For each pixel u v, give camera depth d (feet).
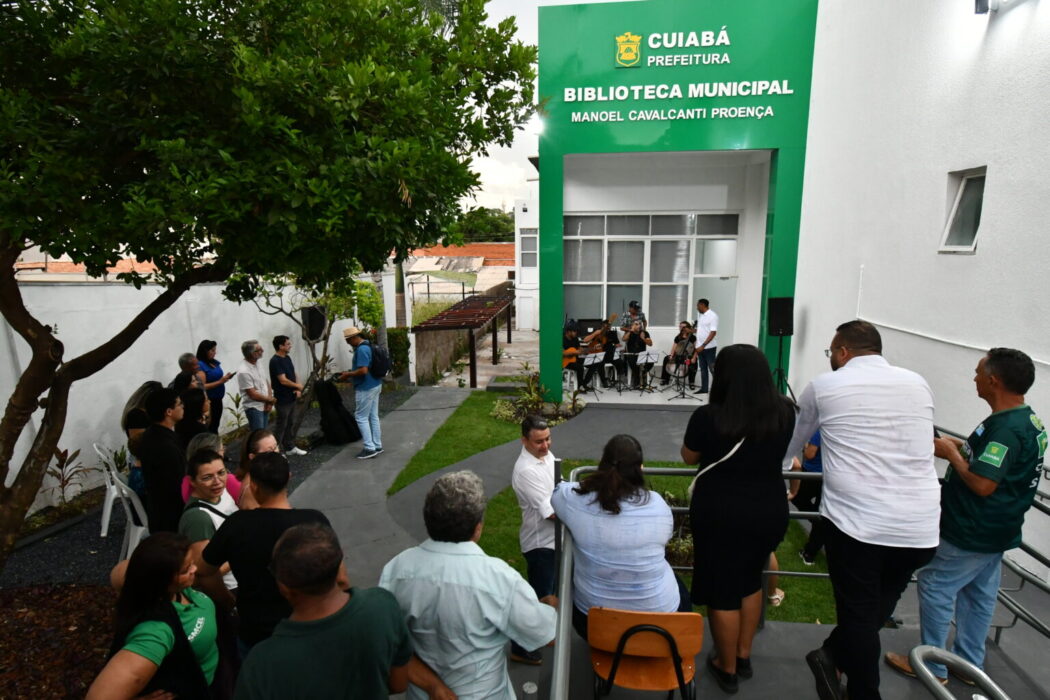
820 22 29.12
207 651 8.46
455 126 12.44
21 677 11.65
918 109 20.36
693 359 35.60
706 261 38.75
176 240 9.41
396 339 43.04
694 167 36.96
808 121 30.66
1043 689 9.91
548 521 12.61
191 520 10.53
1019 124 15.07
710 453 8.70
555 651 6.61
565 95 31.48
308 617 5.92
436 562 6.91
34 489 12.82
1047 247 14.02
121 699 7.04
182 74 10.08
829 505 8.42
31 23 10.90
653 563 8.59
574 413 32.53
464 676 6.90
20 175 9.31
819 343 29.30
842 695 8.79
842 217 26.66
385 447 27.84
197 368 22.02
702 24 30.04
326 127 10.41
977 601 9.43
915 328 20.45
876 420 8.07
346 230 10.19
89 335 22.38
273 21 10.98
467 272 137.18
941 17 18.89
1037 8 14.46
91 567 16.81
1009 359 8.66
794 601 14.78
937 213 19.19
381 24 11.89
